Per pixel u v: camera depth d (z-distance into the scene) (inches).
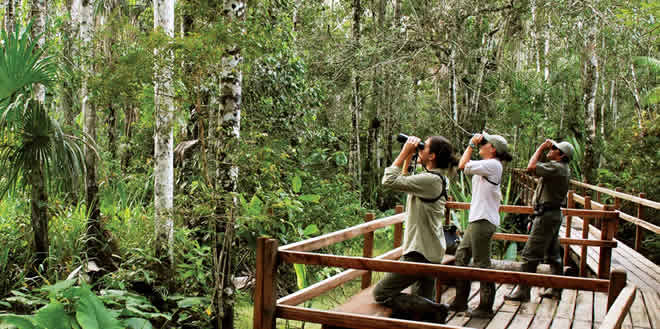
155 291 220.7
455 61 596.7
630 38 519.2
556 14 534.0
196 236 277.3
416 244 160.6
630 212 472.4
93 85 216.8
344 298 294.8
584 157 544.1
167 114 226.1
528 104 650.2
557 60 681.0
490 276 117.7
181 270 235.0
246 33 204.5
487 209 191.2
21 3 495.5
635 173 481.4
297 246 141.9
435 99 693.9
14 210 282.0
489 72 634.2
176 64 199.9
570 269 272.7
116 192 363.6
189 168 321.7
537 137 679.7
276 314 133.3
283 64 380.8
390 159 682.2
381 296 165.5
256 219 248.5
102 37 250.8
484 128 642.8
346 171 638.5
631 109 799.1
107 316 167.8
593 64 536.4
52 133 233.9
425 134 685.3
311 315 129.6
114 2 526.6
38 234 239.9
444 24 563.5
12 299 182.9
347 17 804.6
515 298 219.6
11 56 217.3
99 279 236.1
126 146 565.9
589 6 498.9
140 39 201.6
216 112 280.8
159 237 227.6
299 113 401.4
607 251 222.7
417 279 164.9
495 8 569.6
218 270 208.7
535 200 220.2
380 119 679.1
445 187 164.6
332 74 631.2
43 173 237.3
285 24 383.6
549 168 210.4
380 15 678.5
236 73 213.8
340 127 669.3
